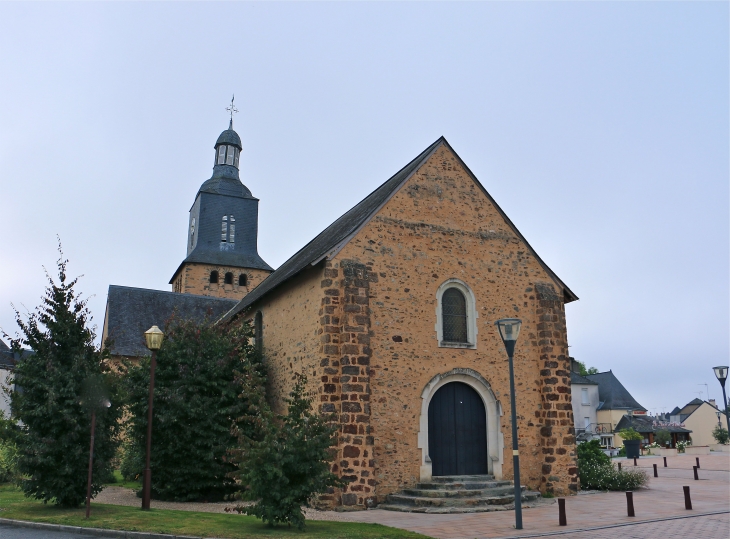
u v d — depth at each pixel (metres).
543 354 15.99
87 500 10.88
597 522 10.94
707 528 10.16
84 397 11.58
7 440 12.29
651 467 24.72
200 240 37.59
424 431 14.12
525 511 12.59
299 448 10.16
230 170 40.56
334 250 14.07
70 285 12.27
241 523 10.42
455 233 15.84
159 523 10.12
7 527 10.18
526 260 16.70
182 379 14.48
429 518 11.70
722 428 51.81
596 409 54.88
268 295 17.70
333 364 13.38
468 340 15.41
